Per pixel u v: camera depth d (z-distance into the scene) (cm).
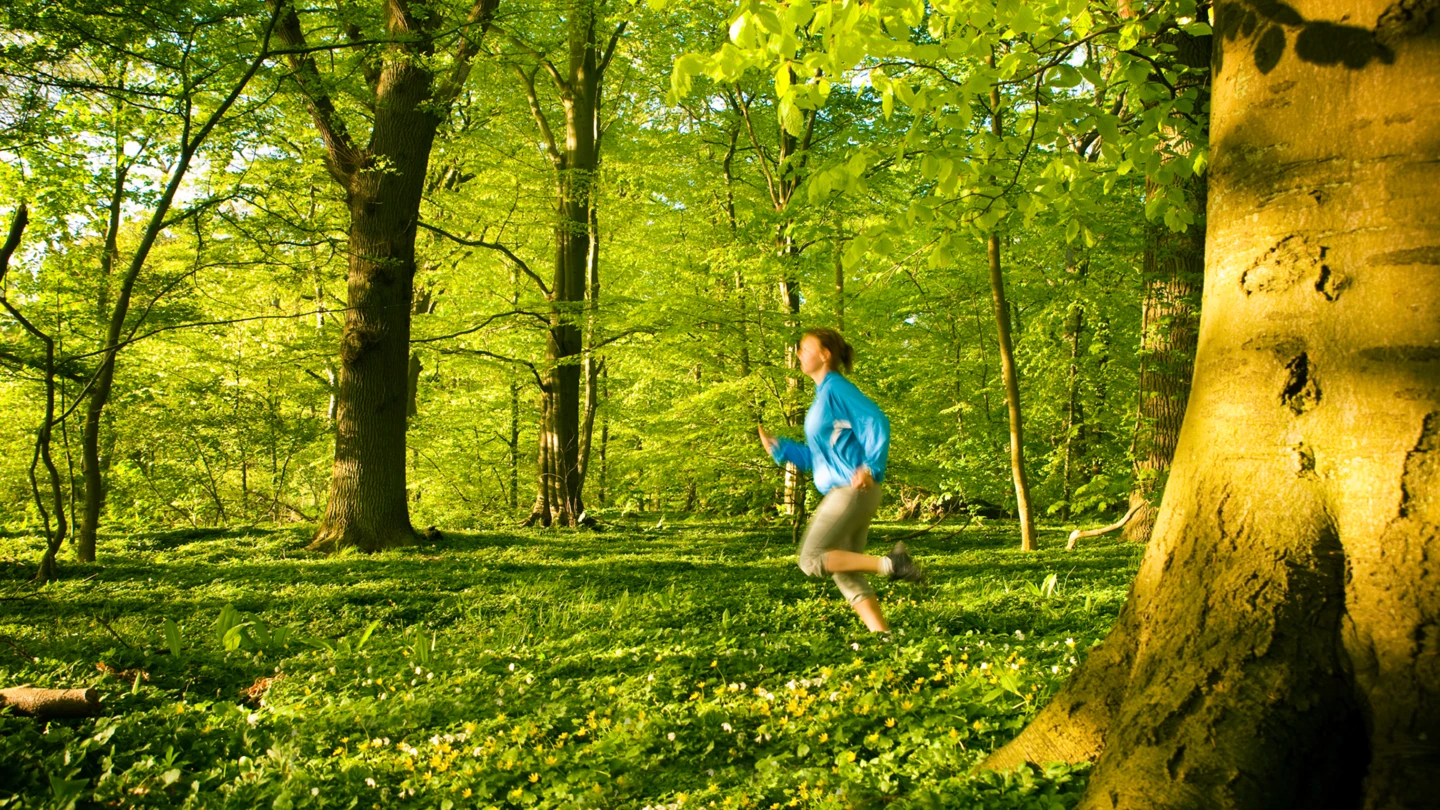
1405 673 204
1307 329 234
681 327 1279
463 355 1905
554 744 407
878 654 527
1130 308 1414
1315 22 236
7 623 705
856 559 420
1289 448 235
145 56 887
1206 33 443
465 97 1741
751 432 1398
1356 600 217
